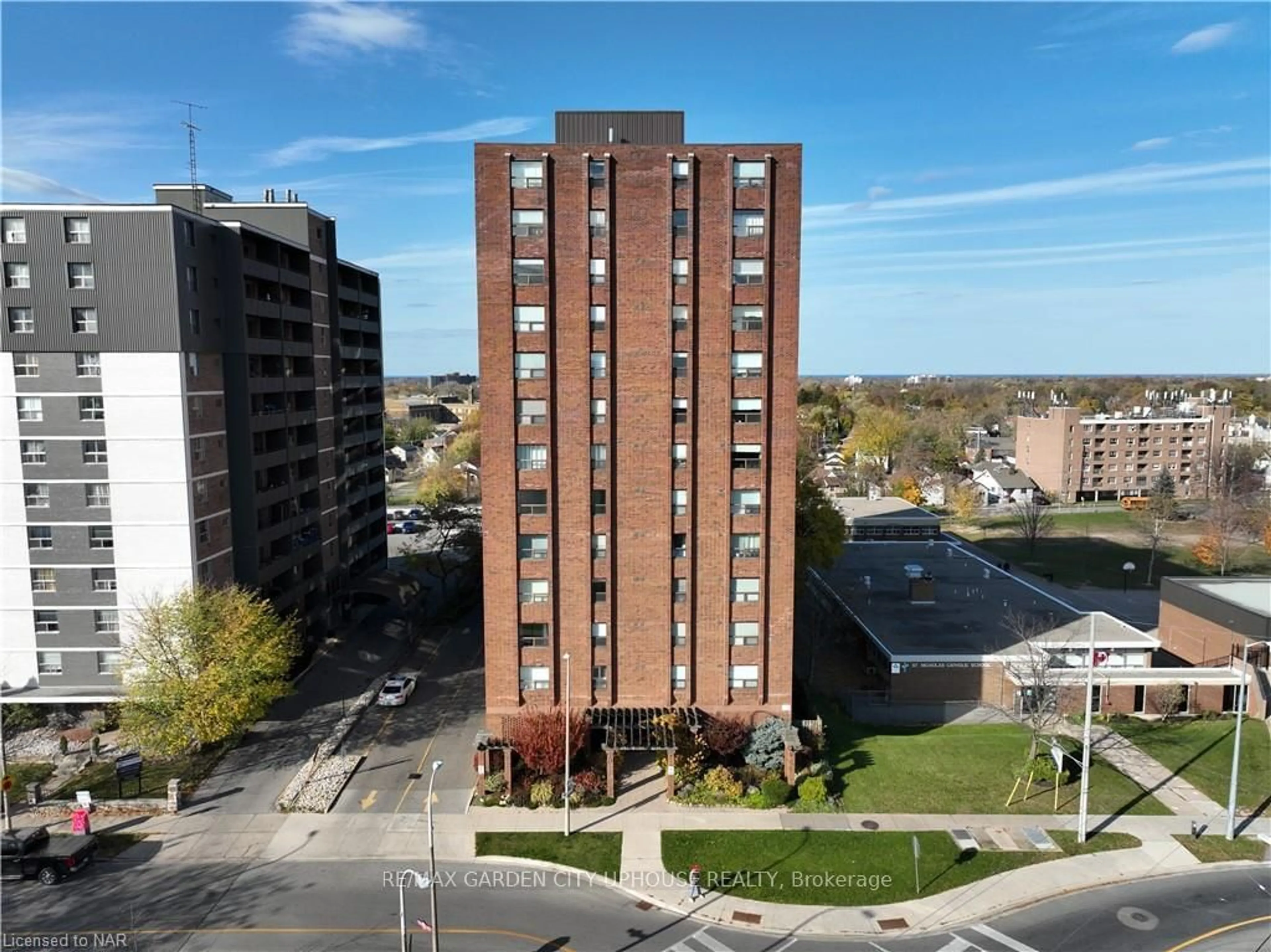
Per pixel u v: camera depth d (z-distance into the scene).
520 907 34.59
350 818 41.97
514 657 47.44
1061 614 66.88
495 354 45.38
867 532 99.12
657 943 32.28
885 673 58.47
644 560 47.16
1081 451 151.50
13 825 41.25
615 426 46.28
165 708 45.69
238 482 59.12
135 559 53.28
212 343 56.62
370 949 31.86
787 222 45.47
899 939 32.47
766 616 47.75
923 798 43.41
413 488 168.62
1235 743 41.94
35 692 53.09
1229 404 178.12
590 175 44.75
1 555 52.84
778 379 46.41
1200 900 34.88
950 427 197.25
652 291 45.56
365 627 75.94
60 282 51.38
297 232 69.75
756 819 41.50
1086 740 39.25
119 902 35.03
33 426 52.16
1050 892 35.38
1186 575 96.25
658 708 47.94
